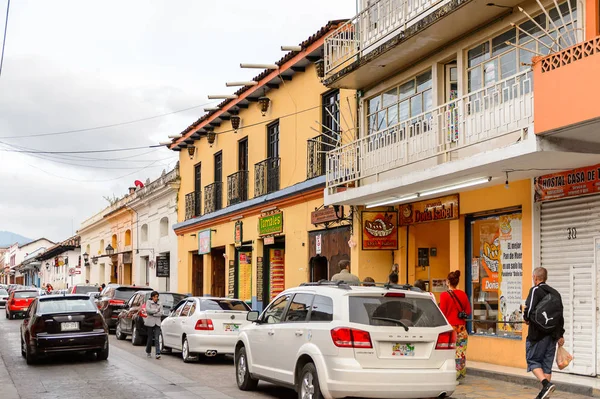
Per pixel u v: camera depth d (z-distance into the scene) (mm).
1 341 21656
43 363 15312
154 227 36438
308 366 9281
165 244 34281
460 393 10820
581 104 9414
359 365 8633
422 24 13148
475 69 13320
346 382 8578
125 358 16297
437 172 12633
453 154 13133
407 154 13812
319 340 9070
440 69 14336
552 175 12211
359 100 17297
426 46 14133
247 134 24562
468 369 12859
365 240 16531
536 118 10188
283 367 10047
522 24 12133
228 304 15969
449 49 13875
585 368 11562
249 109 24359
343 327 8758
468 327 14492
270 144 23031
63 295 15773
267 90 22766
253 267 23719
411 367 8812
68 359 16031
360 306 8977
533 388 11281
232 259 26031
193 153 30312
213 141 27594
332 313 9094
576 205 11867
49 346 14820
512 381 11828
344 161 16594
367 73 15938
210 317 15195
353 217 17094
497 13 12461
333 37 17312
